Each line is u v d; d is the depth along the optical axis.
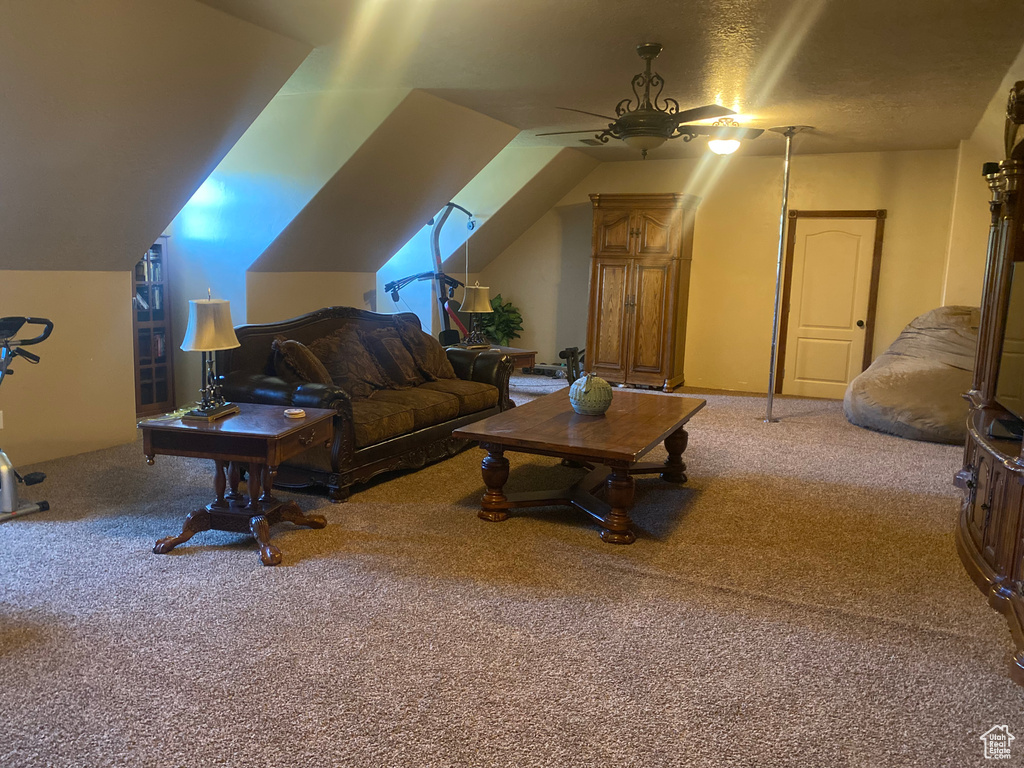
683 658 2.43
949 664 2.42
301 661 2.35
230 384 4.19
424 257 8.02
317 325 4.96
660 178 8.23
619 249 7.80
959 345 6.11
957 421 5.50
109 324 5.00
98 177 4.16
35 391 4.59
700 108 3.99
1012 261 3.58
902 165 7.21
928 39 3.88
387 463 4.36
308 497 4.07
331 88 5.20
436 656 2.40
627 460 3.32
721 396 7.64
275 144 5.64
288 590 2.87
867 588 3.01
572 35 3.92
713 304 8.12
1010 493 2.78
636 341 7.82
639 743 1.98
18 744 1.92
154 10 3.48
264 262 5.92
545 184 8.03
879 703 2.19
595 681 2.28
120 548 3.26
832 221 7.54
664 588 2.97
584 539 3.51
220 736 1.97
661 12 3.54
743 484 4.48
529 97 5.38
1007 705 2.19
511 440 3.60
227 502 3.39
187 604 2.73
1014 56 4.15
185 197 4.80
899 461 5.07
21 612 2.65
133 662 2.33
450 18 3.69
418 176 6.20
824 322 7.69
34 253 4.40
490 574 3.07
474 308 6.73
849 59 4.27
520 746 1.95
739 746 1.97
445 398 4.97
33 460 4.61
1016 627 2.51
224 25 3.76
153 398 6.12
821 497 4.23
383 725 2.03
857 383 6.20
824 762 1.92
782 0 3.36
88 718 2.04
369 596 2.83
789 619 2.72
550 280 8.93
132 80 3.74
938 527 3.76
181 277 6.16
